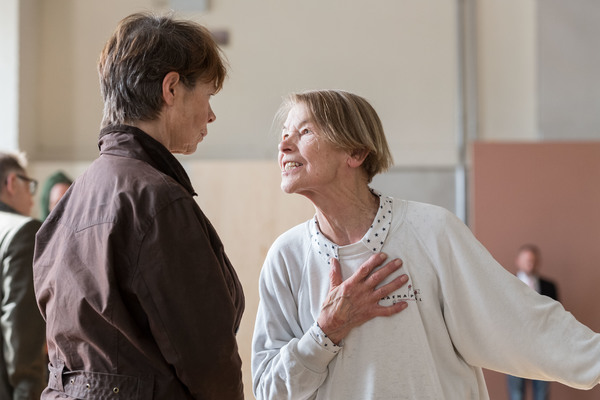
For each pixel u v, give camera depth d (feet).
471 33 25.12
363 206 5.74
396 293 5.51
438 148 25.08
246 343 10.95
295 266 5.86
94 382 4.70
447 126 25.12
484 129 25.00
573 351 5.26
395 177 25.03
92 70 26.61
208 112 5.37
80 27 26.66
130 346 4.71
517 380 20.59
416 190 24.95
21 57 25.70
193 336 4.66
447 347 5.57
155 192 4.75
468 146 24.97
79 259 4.82
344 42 25.61
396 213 5.71
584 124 24.36
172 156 5.11
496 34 25.09
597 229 22.56
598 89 24.34
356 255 5.64
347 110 5.62
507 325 5.40
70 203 5.14
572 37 24.49
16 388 8.29
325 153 5.56
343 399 5.48
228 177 12.10
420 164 25.05
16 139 25.43
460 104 25.04
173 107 5.14
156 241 4.66
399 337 5.44
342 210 5.70
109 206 4.77
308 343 5.47
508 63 25.02
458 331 5.53
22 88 25.72
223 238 11.94
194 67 5.16
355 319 5.45
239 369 4.88
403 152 25.17
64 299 4.81
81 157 26.37
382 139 5.77
